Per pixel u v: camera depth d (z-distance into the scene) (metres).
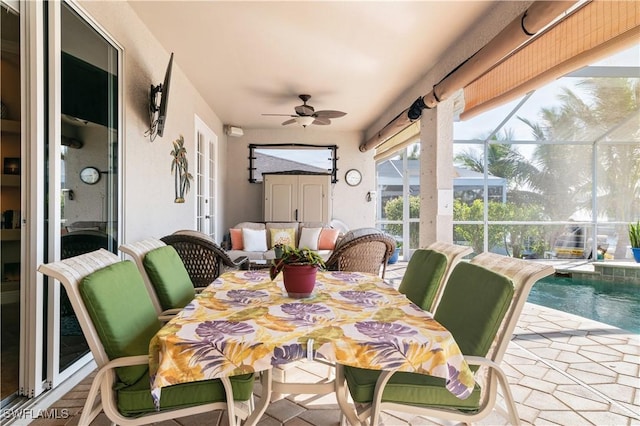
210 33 3.08
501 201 7.00
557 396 2.03
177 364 1.05
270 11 2.72
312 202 6.54
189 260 2.79
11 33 1.75
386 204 7.71
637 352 2.71
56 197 1.88
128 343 1.23
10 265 1.75
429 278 1.78
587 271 5.98
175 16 2.82
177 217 3.85
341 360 1.07
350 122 6.40
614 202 6.68
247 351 1.06
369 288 1.77
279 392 1.34
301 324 1.22
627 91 5.30
